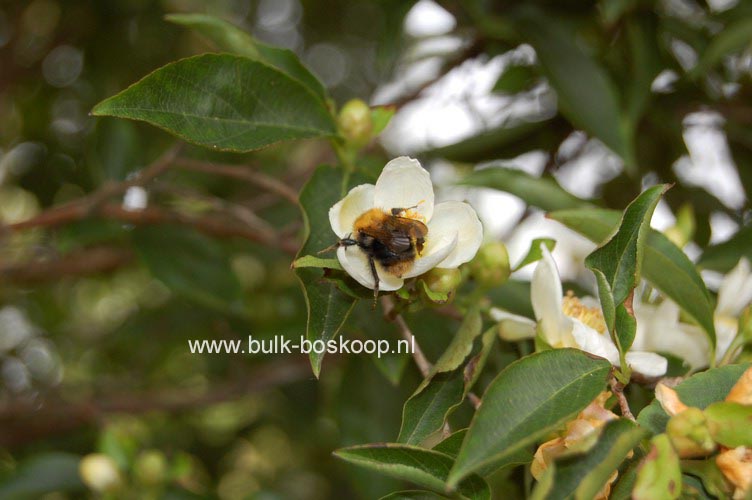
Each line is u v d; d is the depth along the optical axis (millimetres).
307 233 329
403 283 324
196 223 435
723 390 304
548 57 421
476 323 337
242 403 747
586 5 440
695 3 457
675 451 287
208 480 740
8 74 663
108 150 467
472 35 464
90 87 660
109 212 431
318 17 798
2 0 668
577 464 290
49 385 675
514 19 435
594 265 315
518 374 300
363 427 434
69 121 669
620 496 298
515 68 468
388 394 438
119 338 650
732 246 402
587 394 299
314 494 881
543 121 461
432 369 330
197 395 574
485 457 290
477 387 368
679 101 463
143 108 322
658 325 358
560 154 495
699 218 479
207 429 752
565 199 394
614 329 306
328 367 554
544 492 281
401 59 500
